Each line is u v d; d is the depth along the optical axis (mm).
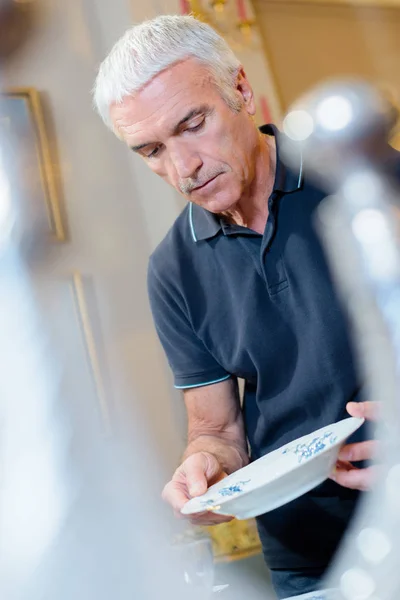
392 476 914
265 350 1404
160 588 1101
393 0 3238
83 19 2465
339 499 1392
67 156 2363
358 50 3123
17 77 2328
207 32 1289
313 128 1068
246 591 1300
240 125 1298
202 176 1278
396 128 1088
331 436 1077
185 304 1498
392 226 967
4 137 2221
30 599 1064
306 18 3020
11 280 1913
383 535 860
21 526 1140
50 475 1211
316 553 1429
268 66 2742
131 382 2322
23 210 2191
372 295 985
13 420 1249
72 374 2168
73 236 2320
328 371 1345
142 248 2441
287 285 1376
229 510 1090
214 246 1466
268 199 1374
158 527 1966
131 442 2244
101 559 1123
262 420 1477
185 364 1548
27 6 2330
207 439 1519
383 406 1046
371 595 834
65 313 2227
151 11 2469
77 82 2420
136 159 2482
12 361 1316
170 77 1224
